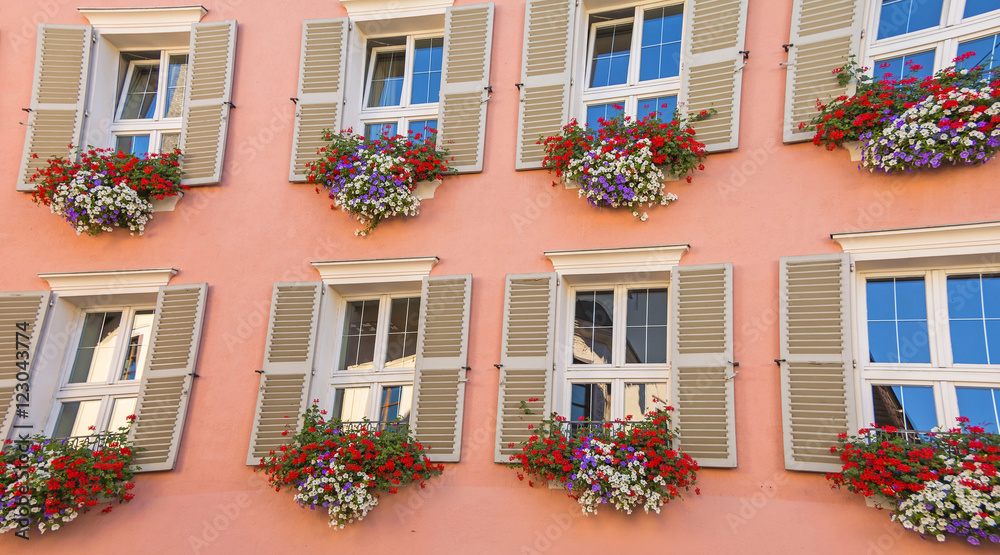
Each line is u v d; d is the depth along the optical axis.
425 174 8.65
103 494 8.04
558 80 8.76
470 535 7.45
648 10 9.12
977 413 6.95
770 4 8.39
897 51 8.09
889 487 6.41
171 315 8.72
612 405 7.86
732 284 7.59
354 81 9.54
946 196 7.33
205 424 8.31
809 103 7.91
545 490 7.45
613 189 7.98
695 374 7.43
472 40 9.13
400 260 8.44
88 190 8.89
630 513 7.16
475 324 8.18
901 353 7.26
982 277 7.25
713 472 7.15
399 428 8.01
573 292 8.30
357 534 7.65
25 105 9.81
